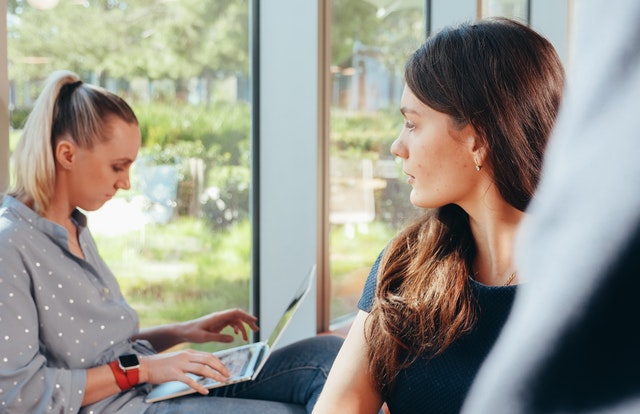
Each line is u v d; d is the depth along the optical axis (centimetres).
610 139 13
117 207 245
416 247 121
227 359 196
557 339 14
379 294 117
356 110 336
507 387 15
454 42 110
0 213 160
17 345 149
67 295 162
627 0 13
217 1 279
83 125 167
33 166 163
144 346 197
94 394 159
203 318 208
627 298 14
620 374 14
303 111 298
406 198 377
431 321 110
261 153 301
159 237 261
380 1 346
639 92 13
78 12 230
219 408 176
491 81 106
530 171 105
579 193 14
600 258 14
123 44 245
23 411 148
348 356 121
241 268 298
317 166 300
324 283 316
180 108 267
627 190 13
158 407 171
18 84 213
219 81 282
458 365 110
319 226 307
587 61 14
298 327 309
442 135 110
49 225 163
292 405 189
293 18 295
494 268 113
